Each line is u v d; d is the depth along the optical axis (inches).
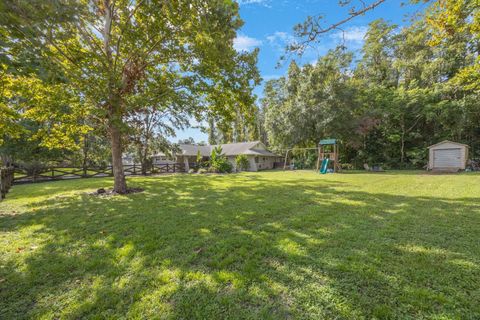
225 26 222.2
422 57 636.1
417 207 179.0
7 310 69.7
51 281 85.1
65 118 280.1
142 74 298.2
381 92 711.7
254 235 127.3
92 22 216.5
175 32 255.4
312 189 293.3
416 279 80.7
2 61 87.1
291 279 82.4
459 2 224.8
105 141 588.4
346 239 117.9
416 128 692.1
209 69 276.8
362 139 728.3
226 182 398.3
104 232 138.2
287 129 767.7
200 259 100.3
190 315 65.5
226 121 350.0
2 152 492.7
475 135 613.6
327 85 663.1
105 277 87.4
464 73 384.8
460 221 141.8
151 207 204.1
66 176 532.7
